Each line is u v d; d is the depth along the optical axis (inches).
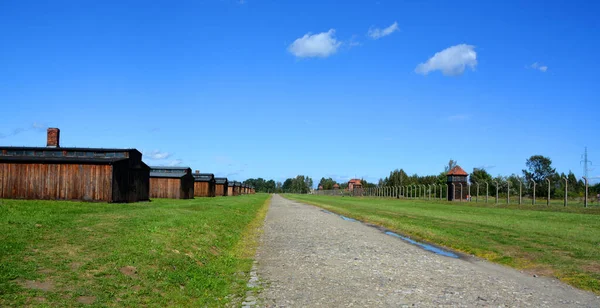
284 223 1513.3
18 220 669.9
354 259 756.6
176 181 2549.2
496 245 887.7
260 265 697.0
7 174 1445.6
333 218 1787.6
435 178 5610.2
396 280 586.6
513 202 2763.3
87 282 433.1
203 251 729.6
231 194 4503.0
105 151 1599.4
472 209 2196.1
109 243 581.9
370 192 5871.1
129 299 420.8
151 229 737.0
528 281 595.8
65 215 839.1
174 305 439.5
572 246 845.8
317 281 578.6
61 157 1492.4
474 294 511.5
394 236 1140.5
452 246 928.3
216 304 466.0
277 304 465.7
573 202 2630.4
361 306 455.2
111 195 1457.9
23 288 386.0
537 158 4783.5
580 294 522.9
